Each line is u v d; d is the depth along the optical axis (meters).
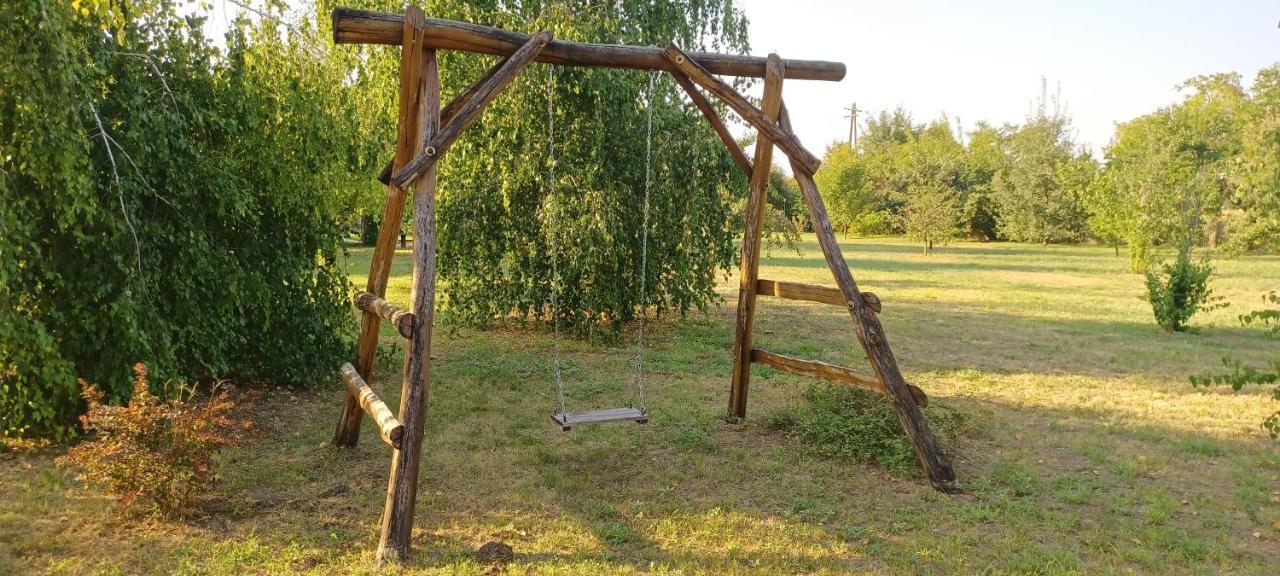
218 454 5.35
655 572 3.85
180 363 6.30
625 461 5.58
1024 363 9.66
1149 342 11.30
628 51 5.48
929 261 28.19
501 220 9.68
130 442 4.27
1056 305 15.50
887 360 5.25
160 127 5.64
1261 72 14.91
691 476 5.30
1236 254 9.92
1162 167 23.05
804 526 4.45
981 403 7.52
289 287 7.22
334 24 4.45
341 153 7.23
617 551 4.10
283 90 6.70
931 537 4.34
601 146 9.28
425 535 4.25
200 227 6.16
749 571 3.88
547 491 4.97
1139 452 5.98
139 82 5.80
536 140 9.28
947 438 5.93
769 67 5.93
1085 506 4.86
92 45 5.53
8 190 4.89
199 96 6.32
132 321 5.32
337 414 6.61
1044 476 5.39
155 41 6.07
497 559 3.93
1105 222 25.22
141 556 3.87
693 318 12.73
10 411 5.28
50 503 4.46
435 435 6.09
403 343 10.02
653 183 9.61
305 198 7.08
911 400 5.22
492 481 5.11
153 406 4.43
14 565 3.73
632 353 9.67
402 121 4.76
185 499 4.32
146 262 5.66
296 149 6.82
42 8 4.76
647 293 10.13
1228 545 4.31
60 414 5.48
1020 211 42.00
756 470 5.41
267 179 6.78
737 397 6.62
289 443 5.76
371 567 3.84
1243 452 6.01
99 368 5.52
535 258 9.86
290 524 4.32
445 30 4.62
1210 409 7.38
